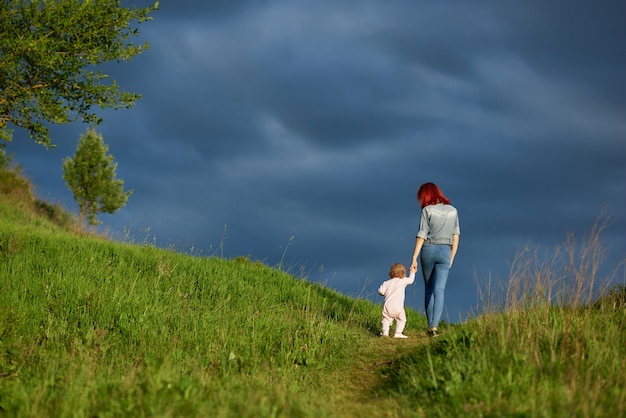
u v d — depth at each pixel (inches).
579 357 220.2
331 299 493.7
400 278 361.1
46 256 424.2
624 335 248.1
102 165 976.3
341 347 320.5
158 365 213.5
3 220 669.9
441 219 342.3
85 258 430.3
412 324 455.2
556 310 266.1
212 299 403.2
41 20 374.0
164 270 442.3
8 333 286.8
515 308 265.4
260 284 466.9
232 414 175.2
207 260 515.5
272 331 334.6
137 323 321.1
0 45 362.0
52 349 281.6
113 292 361.7
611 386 197.8
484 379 209.2
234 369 273.9
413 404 212.5
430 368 228.5
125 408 178.1
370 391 251.4
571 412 177.8
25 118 394.3
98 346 293.6
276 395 205.5
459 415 186.1
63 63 383.2
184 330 323.9
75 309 332.2
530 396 190.5
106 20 389.4
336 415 202.5
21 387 209.9
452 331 284.8
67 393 195.2
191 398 185.2
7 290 345.4
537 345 230.7
